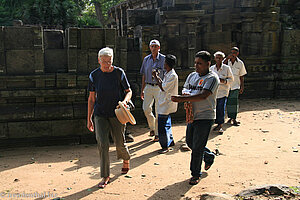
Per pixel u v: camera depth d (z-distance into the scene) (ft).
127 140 20.77
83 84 21.24
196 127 13.00
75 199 12.00
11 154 18.58
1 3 53.98
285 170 14.21
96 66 21.74
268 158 16.10
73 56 21.12
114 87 13.30
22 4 52.06
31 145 20.13
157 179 13.92
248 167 14.85
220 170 14.60
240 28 34.19
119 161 16.78
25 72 20.48
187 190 12.55
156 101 20.45
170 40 26.02
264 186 11.71
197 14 25.63
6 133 19.61
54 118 20.43
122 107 12.73
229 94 23.63
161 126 17.99
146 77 20.80
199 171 13.12
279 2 40.04
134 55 26.27
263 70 34.63
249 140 19.79
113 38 21.66
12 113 19.76
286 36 34.12
